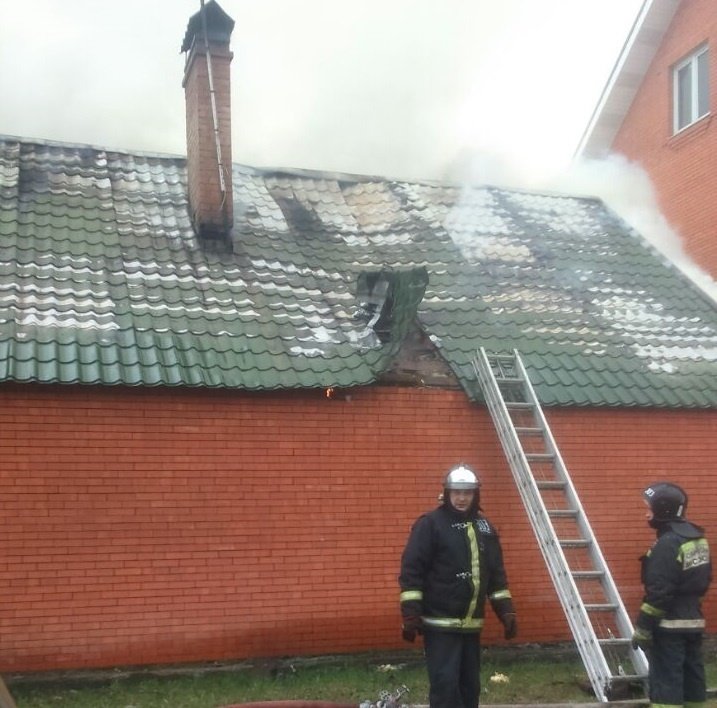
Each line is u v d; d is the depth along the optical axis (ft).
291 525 22.85
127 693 20.27
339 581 23.08
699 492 26.32
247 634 22.20
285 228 30.81
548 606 24.73
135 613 21.39
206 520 22.16
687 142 37.45
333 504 23.27
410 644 23.52
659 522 17.35
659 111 39.83
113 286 24.49
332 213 33.17
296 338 24.21
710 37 36.37
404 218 33.58
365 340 24.64
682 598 17.02
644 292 31.63
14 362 20.65
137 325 23.08
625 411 25.91
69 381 20.65
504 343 26.53
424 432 24.35
